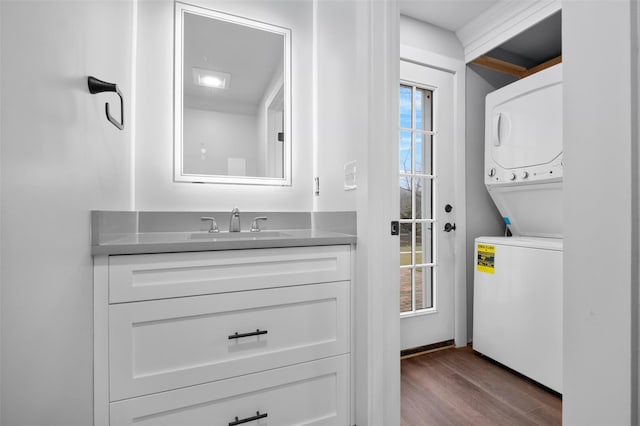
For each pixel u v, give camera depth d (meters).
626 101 0.34
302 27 1.86
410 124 2.11
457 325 2.15
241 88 1.72
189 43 1.62
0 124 0.43
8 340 0.45
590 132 0.37
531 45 2.21
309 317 1.19
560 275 1.53
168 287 0.99
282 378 1.14
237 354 1.08
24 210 0.50
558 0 1.69
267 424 1.12
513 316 1.75
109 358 0.92
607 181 0.35
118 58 1.20
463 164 2.19
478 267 1.99
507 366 1.78
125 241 1.04
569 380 0.38
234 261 1.08
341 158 1.48
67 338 0.70
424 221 2.12
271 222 1.71
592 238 0.37
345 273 1.26
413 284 2.09
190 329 1.02
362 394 1.20
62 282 0.67
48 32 0.59
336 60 1.54
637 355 0.33
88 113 0.84
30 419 0.53
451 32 2.20
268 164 1.77
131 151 1.45
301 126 1.84
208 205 1.64
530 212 1.98
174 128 1.58
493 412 1.44
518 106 1.89
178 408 1.00
